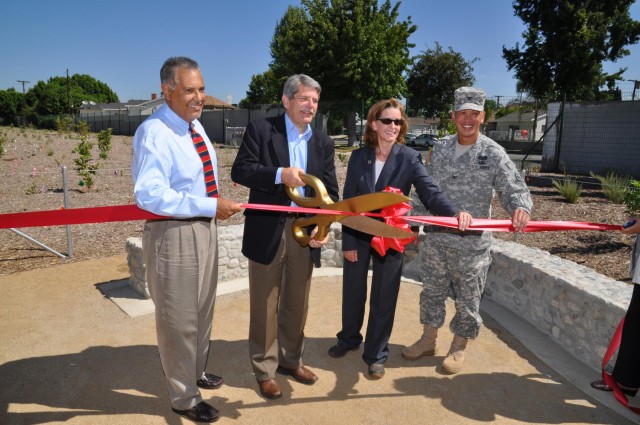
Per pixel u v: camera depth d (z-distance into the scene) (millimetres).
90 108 80625
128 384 3074
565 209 8625
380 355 3158
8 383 3059
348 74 28578
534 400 2988
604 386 3088
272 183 2588
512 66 28031
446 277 3312
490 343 3771
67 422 2660
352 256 3133
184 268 2434
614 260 5449
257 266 2768
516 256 4328
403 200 2172
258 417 2750
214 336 3803
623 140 15273
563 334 3660
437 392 3057
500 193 2998
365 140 3135
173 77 2275
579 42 25828
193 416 2686
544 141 16703
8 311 4180
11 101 74250
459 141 3156
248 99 55469
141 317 4078
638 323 2660
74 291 4641
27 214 2061
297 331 3027
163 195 2205
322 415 2785
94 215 2211
